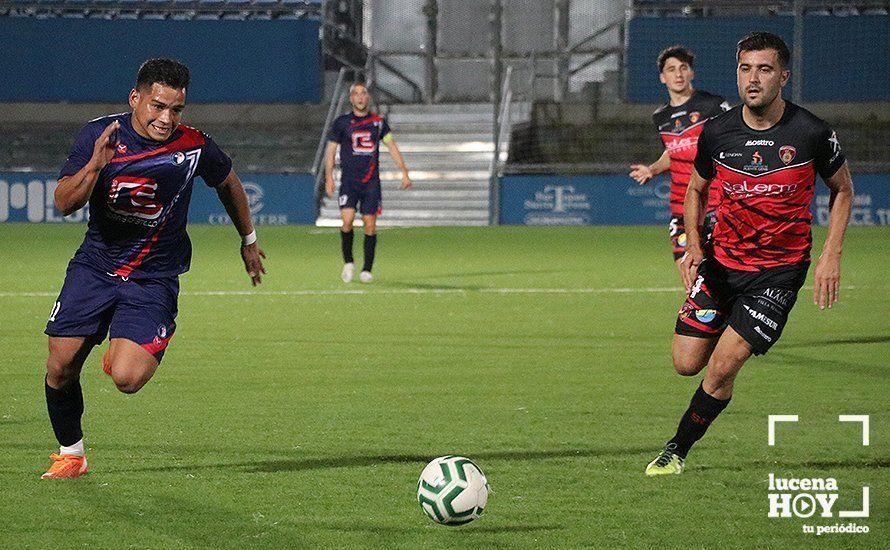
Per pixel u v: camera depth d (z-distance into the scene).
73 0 109.94
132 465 19.67
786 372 29.23
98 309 18.33
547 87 113.12
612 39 111.94
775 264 19.23
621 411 24.50
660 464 19.17
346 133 51.12
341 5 112.69
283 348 33.19
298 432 22.33
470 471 15.81
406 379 28.38
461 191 101.19
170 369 29.70
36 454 20.47
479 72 114.12
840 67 102.88
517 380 28.25
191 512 16.84
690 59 35.69
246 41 107.81
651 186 96.44
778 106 18.98
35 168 107.88
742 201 19.16
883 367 29.94
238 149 107.56
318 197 101.00
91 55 108.19
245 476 18.95
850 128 103.12
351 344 33.94
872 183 94.31
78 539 15.57
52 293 47.12
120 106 109.56
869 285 50.44
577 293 47.41
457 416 23.94
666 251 70.12
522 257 66.00
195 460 20.06
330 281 52.16
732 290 19.39
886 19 102.19
